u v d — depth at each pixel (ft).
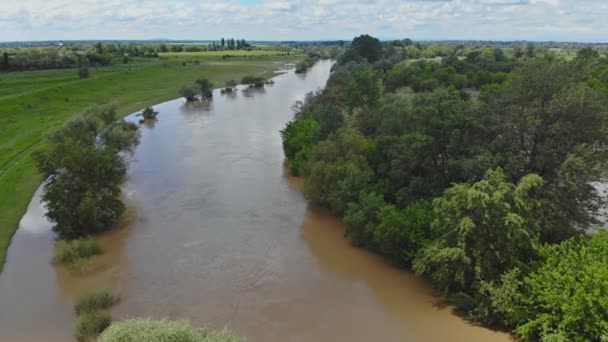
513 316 83.05
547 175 111.14
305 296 102.22
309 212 149.28
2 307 99.40
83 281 109.29
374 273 111.86
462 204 92.07
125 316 95.04
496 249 88.58
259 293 103.71
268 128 268.00
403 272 112.06
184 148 225.35
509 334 85.46
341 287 105.70
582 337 72.08
